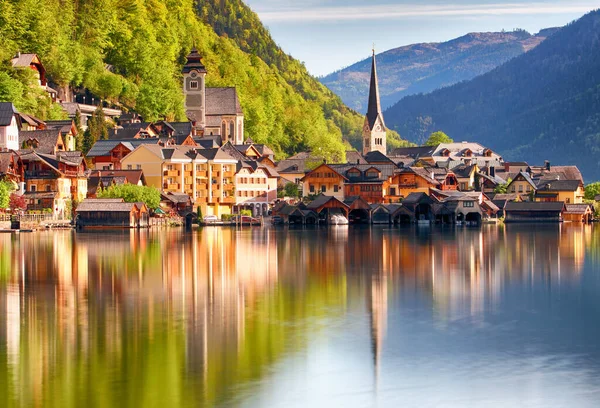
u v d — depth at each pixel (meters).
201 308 79.44
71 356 63.16
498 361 62.81
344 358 63.25
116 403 54.41
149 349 64.88
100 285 91.81
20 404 54.16
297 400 55.19
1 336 68.31
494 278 99.62
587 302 83.81
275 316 76.12
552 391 56.94
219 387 57.16
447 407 54.47
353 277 99.88
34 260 113.00
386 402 55.03
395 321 74.56
